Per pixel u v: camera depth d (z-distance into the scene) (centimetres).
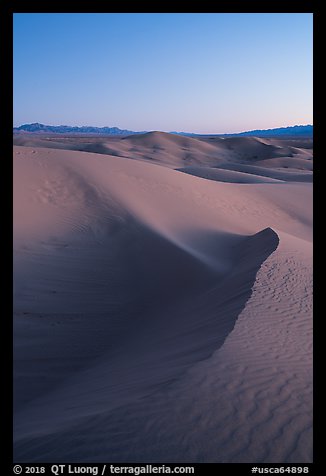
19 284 909
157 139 12381
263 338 487
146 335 715
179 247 1270
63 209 1459
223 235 1681
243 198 2647
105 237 1308
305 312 608
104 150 9544
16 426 398
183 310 811
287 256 1012
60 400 472
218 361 400
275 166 8969
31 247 1120
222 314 635
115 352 679
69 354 694
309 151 12912
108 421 301
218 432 285
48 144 10062
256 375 374
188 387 344
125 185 1902
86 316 829
